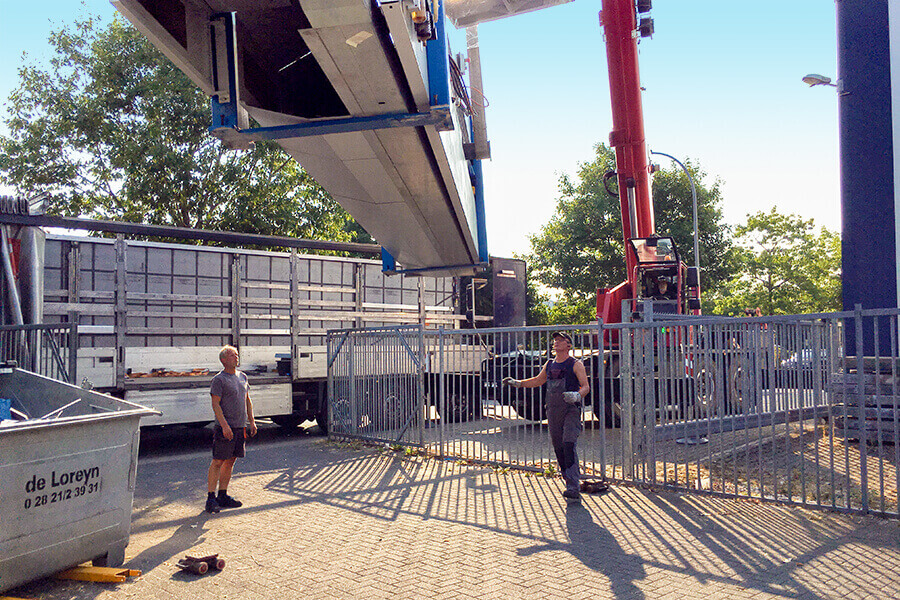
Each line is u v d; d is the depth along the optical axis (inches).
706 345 303.0
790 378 334.3
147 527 259.4
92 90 959.0
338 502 298.8
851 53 437.4
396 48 226.7
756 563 205.9
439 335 411.2
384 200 359.9
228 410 285.9
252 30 260.5
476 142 422.6
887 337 414.9
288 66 280.2
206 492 320.5
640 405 322.7
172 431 549.0
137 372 433.7
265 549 230.1
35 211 411.5
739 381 299.4
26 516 181.9
